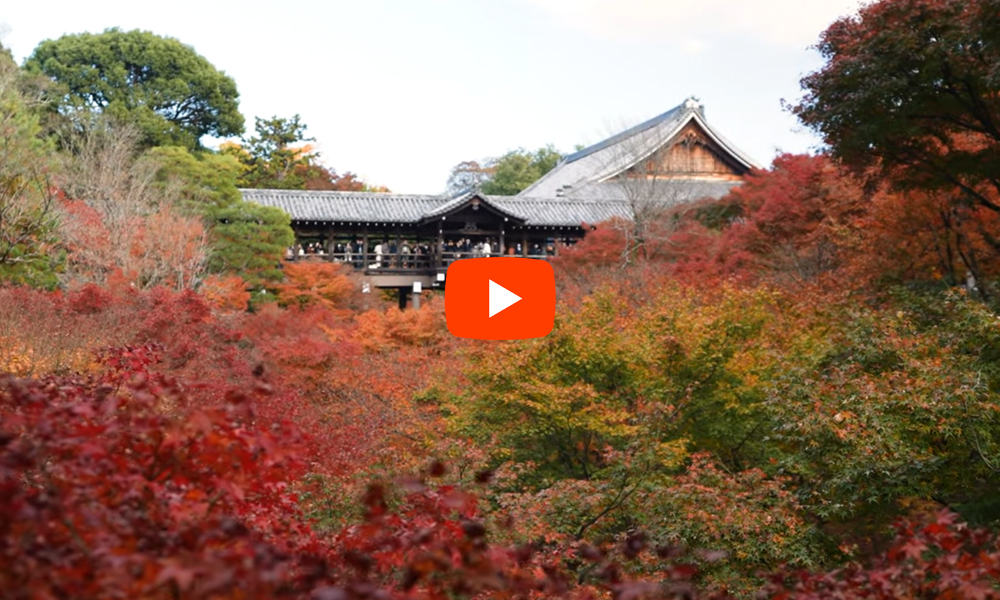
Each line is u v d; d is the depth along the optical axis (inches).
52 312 596.1
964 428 390.3
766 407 452.4
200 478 135.1
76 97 1590.8
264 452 144.0
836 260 854.5
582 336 522.9
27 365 489.4
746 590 338.6
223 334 696.4
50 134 1316.4
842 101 636.7
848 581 150.5
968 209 692.1
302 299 1176.8
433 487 336.2
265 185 2017.7
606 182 1724.9
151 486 126.0
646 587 145.7
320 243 1585.9
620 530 408.2
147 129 1654.8
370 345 861.2
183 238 989.8
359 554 149.8
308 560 137.7
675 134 1664.6
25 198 724.7
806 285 732.7
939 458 383.2
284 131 2065.7
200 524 125.6
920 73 606.5
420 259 1589.6
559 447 531.2
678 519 367.9
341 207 1546.5
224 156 1246.9
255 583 103.3
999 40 562.3
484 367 510.3
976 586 137.4
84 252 887.1
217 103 1822.1
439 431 533.0
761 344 540.1
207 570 98.8
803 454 427.2
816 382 428.8
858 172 713.0
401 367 732.0
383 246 1595.7
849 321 518.6
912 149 660.1
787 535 369.1
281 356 711.7
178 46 1775.3
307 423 442.3
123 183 1085.1
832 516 439.8
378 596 109.0
